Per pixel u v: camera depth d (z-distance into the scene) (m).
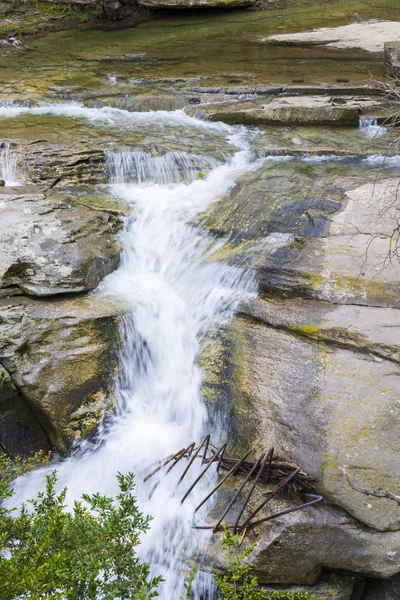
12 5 13.45
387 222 5.76
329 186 6.34
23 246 5.65
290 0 14.24
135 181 7.01
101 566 3.00
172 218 6.37
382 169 6.72
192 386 5.24
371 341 4.76
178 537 4.39
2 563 2.90
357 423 4.38
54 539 3.15
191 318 5.66
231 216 6.22
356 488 4.14
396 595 4.27
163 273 6.05
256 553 4.11
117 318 5.43
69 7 13.50
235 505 4.39
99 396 5.27
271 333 5.16
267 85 9.02
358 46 10.94
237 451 4.72
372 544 4.07
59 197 6.44
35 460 5.11
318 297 5.27
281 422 4.59
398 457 4.20
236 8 13.76
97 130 7.96
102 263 5.77
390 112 7.95
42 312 5.34
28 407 5.16
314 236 5.77
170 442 5.04
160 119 8.39
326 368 4.75
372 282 5.21
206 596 4.23
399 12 13.05
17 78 9.97
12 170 7.10
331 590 4.18
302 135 7.70
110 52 11.26
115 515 3.25
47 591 2.95
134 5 13.62
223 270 5.75
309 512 4.15
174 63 10.44
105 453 5.08
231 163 7.12
